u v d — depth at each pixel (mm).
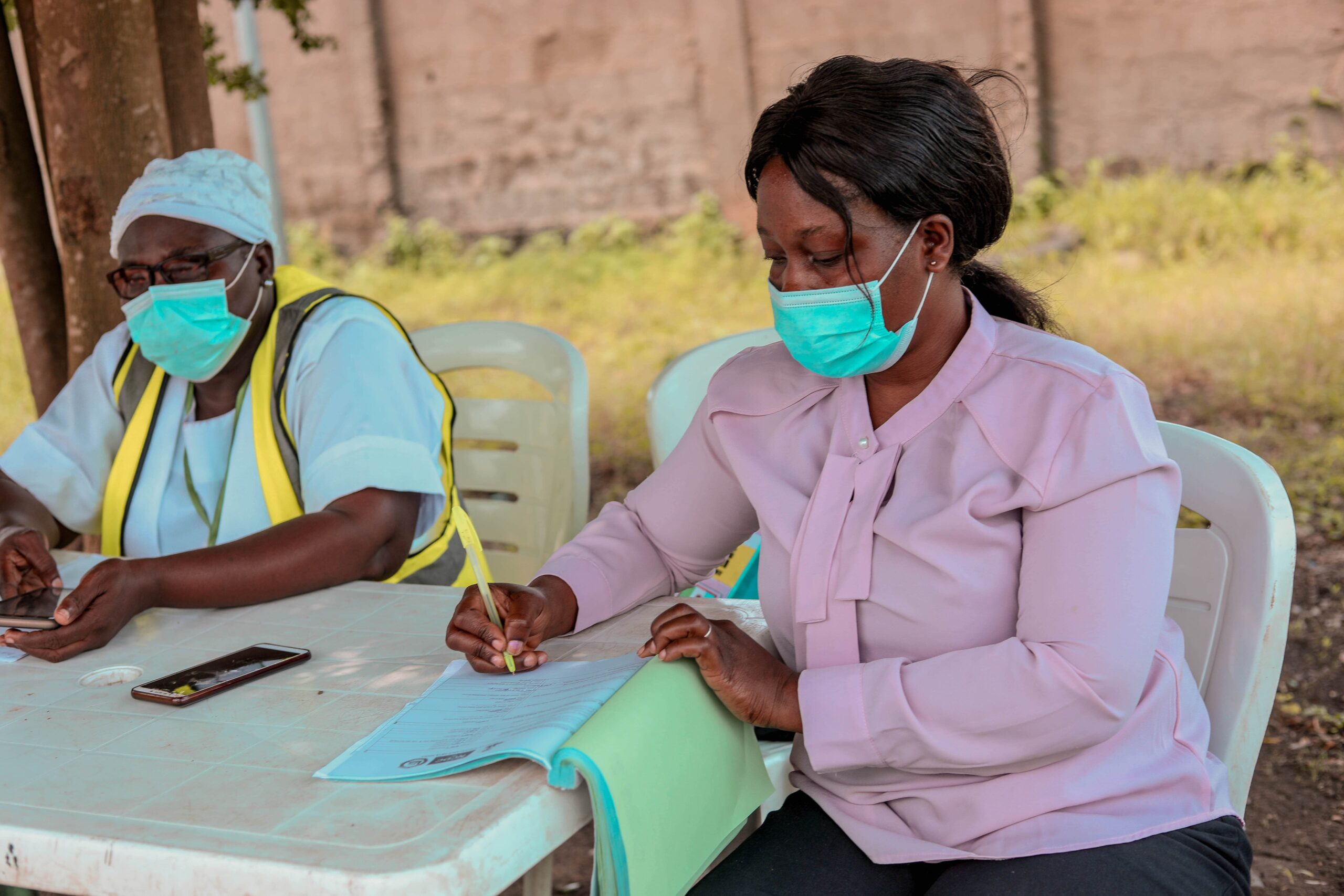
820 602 1535
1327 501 4781
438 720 1423
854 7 9609
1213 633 1704
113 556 2418
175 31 3174
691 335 8133
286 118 11297
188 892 1135
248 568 1920
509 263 10523
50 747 1414
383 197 11180
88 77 2781
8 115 3062
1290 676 3699
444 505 2379
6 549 2072
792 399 1641
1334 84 8469
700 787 1378
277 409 2311
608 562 1812
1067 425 1429
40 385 3213
